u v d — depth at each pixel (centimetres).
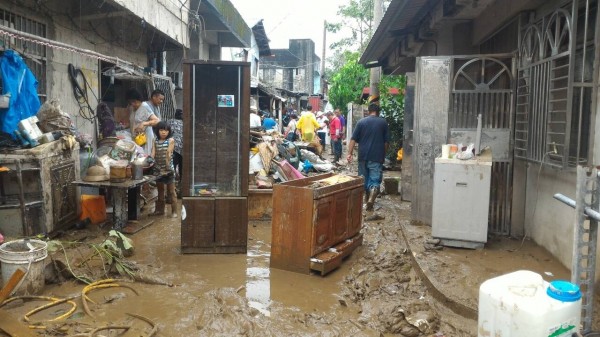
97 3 845
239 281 501
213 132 582
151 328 390
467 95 625
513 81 604
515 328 246
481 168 541
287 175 901
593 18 459
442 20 779
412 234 621
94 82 934
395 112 1401
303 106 4425
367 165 855
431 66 658
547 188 536
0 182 568
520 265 499
